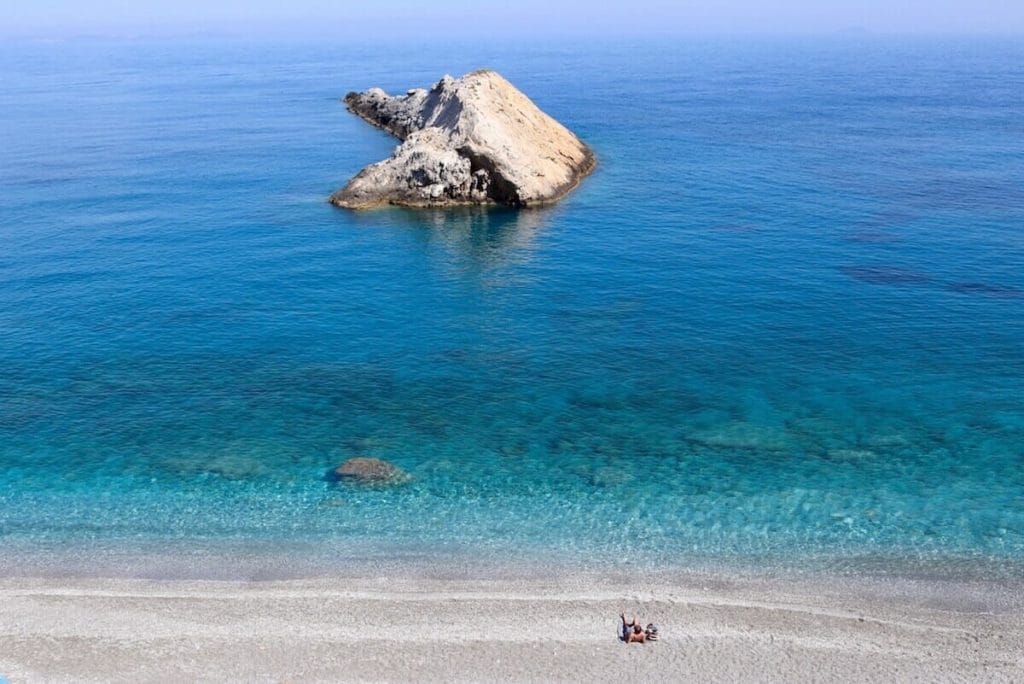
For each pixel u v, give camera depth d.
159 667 23.84
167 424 38.59
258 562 29.16
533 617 26.12
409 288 55.25
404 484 33.97
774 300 51.81
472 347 46.31
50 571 28.64
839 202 74.44
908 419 38.28
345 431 38.12
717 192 79.56
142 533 30.88
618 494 33.25
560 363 44.38
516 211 74.75
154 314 50.59
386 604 26.77
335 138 116.19
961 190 78.44
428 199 76.31
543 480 34.28
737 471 34.72
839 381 41.84
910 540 30.08
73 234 67.06
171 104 161.75
